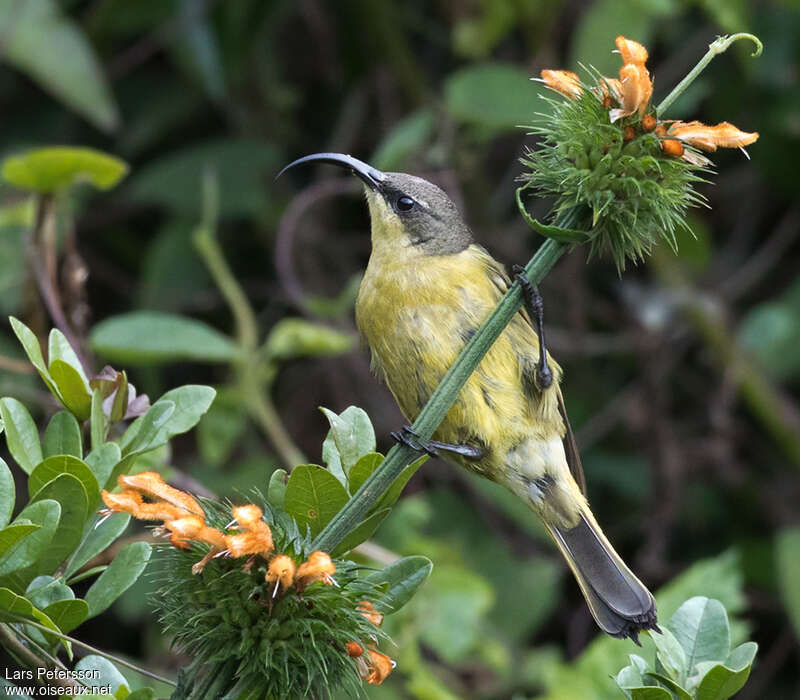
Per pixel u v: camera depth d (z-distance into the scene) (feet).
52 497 13.99
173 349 28.17
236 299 30.58
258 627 13.21
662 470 36.88
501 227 39.65
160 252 37.78
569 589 37.11
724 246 42.06
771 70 38.70
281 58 41.16
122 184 39.14
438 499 35.76
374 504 13.62
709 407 40.09
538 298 19.25
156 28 37.70
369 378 38.01
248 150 38.01
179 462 34.14
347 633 13.43
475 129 36.11
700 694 13.71
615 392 39.55
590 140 14.71
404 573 14.58
